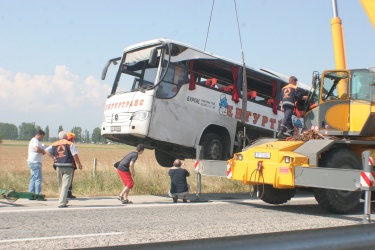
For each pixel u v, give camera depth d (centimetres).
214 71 1457
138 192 1441
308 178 902
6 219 854
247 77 1555
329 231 452
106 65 1478
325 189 952
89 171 1672
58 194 1335
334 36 1359
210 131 1466
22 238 677
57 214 928
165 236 694
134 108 1330
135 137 1372
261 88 1587
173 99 1348
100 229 759
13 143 11150
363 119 1018
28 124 13438
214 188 1565
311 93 1129
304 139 1052
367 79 1030
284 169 944
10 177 1565
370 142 1023
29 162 1230
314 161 941
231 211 1014
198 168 1192
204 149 1423
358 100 1034
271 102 1593
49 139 10856
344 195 972
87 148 9331
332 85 1080
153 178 1538
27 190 1449
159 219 879
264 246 416
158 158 1603
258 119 1544
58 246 620
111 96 1440
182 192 1187
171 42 1356
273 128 1584
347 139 1053
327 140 984
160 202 1194
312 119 1132
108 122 1416
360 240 473
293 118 1611
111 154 6334
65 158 1053
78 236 694
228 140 1470
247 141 1509
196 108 1395
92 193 1379
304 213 998
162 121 1323
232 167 1062
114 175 1558
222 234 711
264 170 983
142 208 1043
